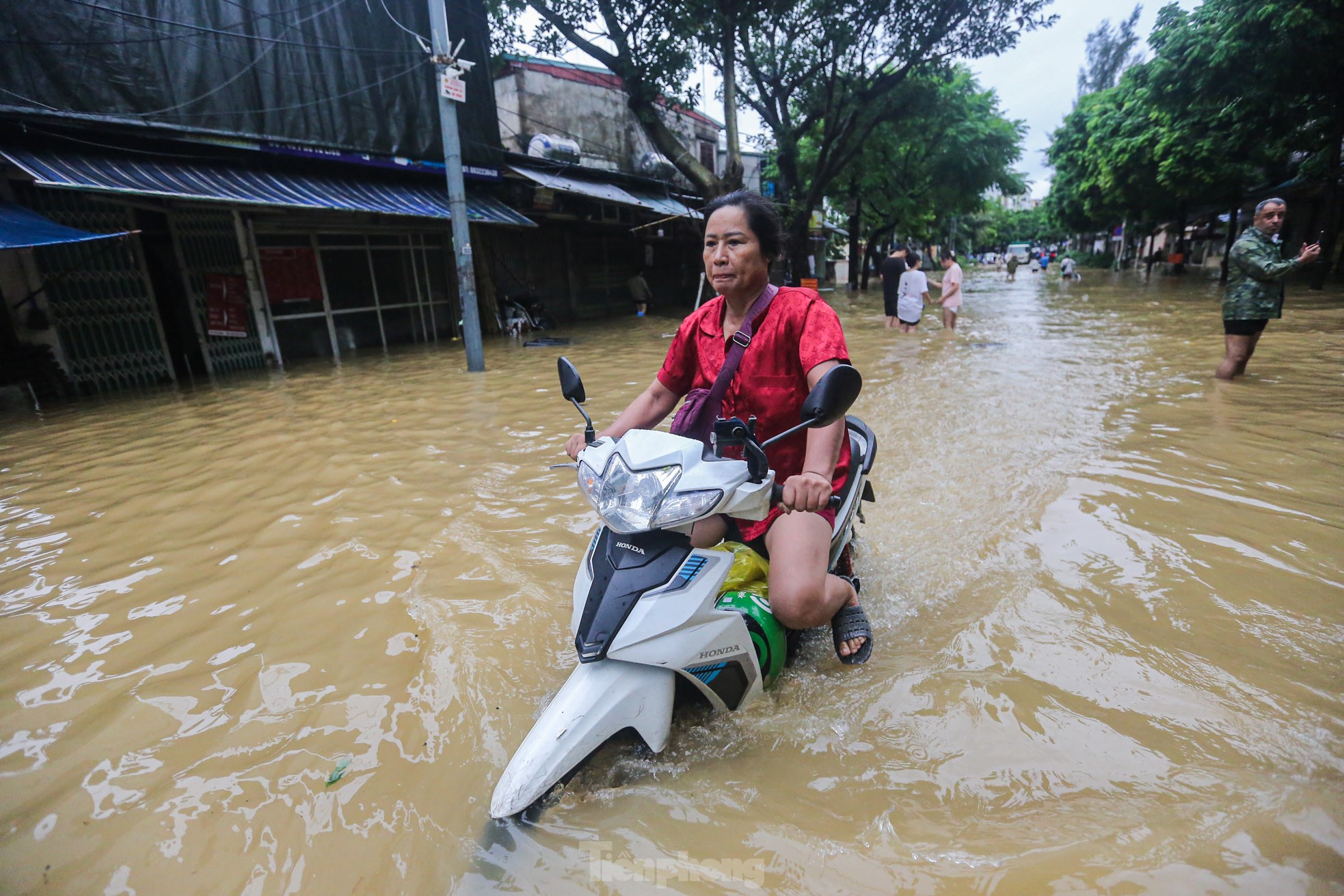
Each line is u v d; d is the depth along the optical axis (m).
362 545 3.44
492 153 13.38
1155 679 2.20
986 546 3.19
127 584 3.12
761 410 2.23
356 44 10.70
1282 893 1.46
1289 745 1.89
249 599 2.95
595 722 1.74
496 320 14.21
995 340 10.30
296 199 9.38
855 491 2.64
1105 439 4.76
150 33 8.31
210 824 1.76
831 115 19.38
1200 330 10.37
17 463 5.25
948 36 16.95
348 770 1.93
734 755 1.94
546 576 3.06
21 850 1.70
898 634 2.52
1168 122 20.78
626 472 1.86
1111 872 1.53
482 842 1.67
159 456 5.26
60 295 8.11
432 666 2.39
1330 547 3.03
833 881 1.54
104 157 8.16
